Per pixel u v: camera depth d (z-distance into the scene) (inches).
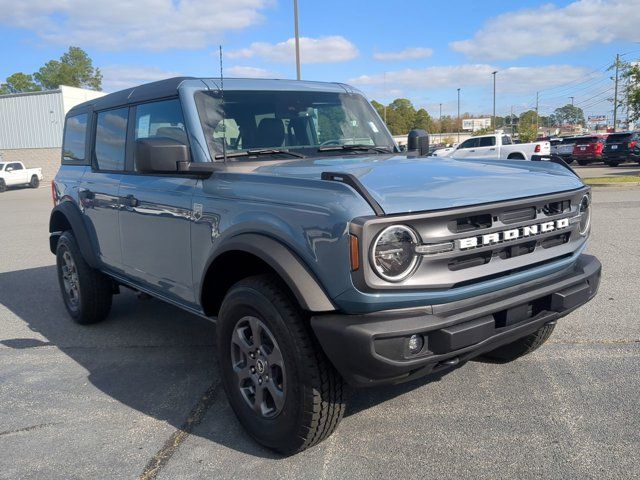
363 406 148.0
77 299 225.3
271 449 128.0
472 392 153.3
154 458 128.0
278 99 169.6
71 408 154.4
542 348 181.6
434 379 162.2
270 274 126.0
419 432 134.0
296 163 145.9
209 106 156.4
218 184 138.6
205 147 148.3
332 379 116.4
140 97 177.6
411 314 108.6
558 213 131.0
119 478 120.7
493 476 115.5
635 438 126.7
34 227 569.6
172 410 151.4
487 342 114.9
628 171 1003.9
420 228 107.6
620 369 162.7
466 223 113.7
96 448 133.1
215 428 140.9
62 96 1674.5
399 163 143.3
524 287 124.8
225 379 137.1
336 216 106.8
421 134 190.9
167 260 159.5
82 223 210.7
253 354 128.7
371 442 130.5
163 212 157.2
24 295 283.1
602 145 1206.3
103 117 204.5
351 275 104.7
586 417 136.9
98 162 206.8
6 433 141.6
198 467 123.9
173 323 226.5
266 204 122.6
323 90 183.2
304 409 116.6
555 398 147.3
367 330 104.8
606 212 470.3
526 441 127.7
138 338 210.2
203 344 201.6
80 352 197.9
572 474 114.8
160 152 135.8
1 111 1728.6
